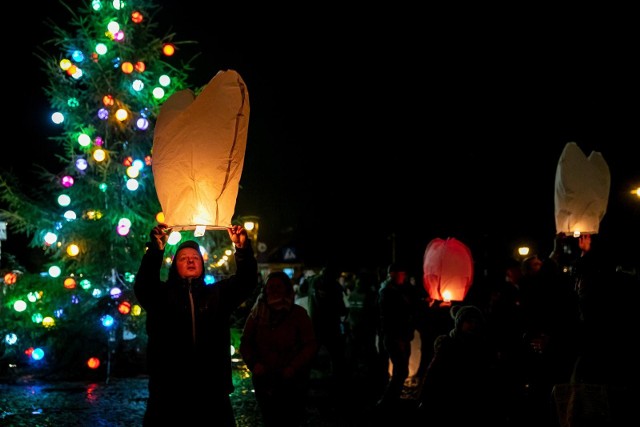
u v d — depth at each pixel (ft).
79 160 46.68
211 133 18.30
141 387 41.39
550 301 27.68
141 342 46.88
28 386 41.52
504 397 28.63
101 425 31.50
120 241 47.50
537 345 28.25
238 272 18.66
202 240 47.67
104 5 48.37
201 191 18.44
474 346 21.97
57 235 47.67
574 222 35.50
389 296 36.27
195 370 17.58
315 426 32.35
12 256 48.73
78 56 46.96
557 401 19.61
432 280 39.99
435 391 21.76
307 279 61.72
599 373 19.39
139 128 47.09
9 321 46.32
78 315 46.78
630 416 18.70
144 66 48.60
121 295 46.11
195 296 18.28
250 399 37.93
